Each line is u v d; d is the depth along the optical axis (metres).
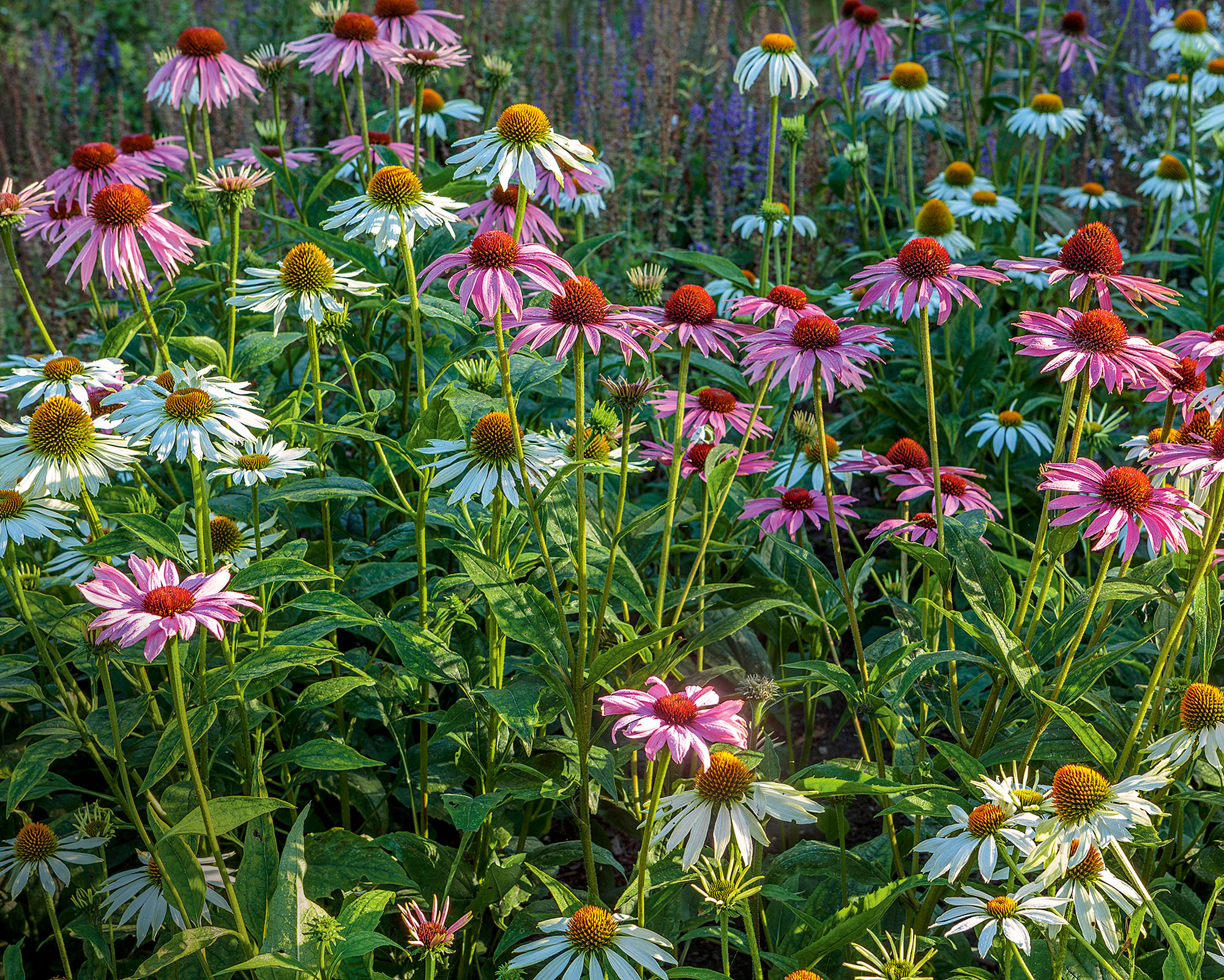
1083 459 2.34
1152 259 4.88
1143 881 2.30
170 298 3.32
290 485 2.56
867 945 2.38
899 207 5.73
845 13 6.26
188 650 2.37
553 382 3.34
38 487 2.20
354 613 2.14
